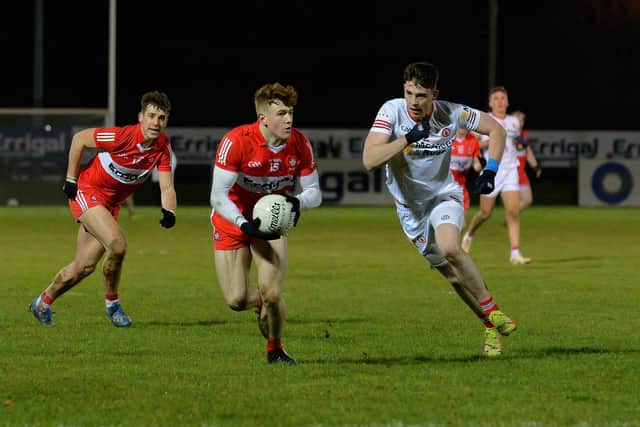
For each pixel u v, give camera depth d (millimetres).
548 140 95125
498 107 43969
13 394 19109
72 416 17516
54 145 85688
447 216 22516
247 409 17969
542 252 50000
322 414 17672
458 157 46625
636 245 54219
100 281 37688
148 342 24797
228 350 23719
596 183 93625
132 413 17703
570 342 24938
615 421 17266
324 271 41406
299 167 21844
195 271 41062
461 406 18266
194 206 90312
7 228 63531
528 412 17875
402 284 37125
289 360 22016
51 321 27469
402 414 17688
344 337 25641
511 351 23672
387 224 69562
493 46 97688
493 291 34969
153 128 25531
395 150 21078
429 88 21453
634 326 27484
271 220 20594
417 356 22984
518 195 44312
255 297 23078
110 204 26984
